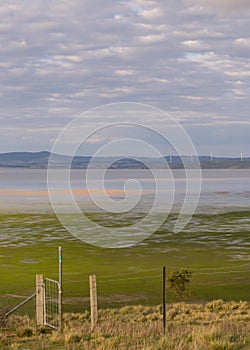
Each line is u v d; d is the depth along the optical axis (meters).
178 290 33.91
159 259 57.41
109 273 47.50
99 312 21.92
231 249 66.31
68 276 45.72
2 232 85.81
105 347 10.37
